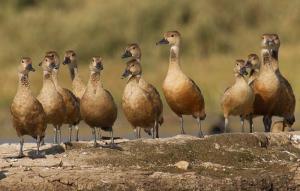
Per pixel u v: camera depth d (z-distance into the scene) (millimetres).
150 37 39906
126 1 40781
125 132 28672
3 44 39969
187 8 40719
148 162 18047
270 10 41812
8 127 30547
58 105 19828
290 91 21203
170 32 20781
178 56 20656
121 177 17078
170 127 30297
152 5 40406
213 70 37250
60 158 17953
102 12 40562
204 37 40062
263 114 21266
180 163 17875
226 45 40188
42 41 40031
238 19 41281
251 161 18672
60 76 34750
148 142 18719
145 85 20031
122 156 18094
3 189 16594
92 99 18781
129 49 22172
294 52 38250
